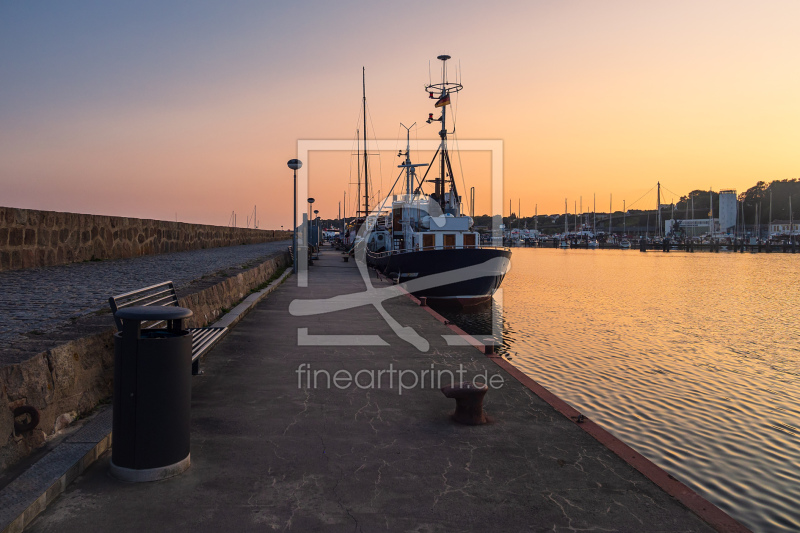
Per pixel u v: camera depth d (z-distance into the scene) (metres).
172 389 4.11
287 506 3.75
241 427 5.32
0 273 13.01
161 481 4.07
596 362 15.62
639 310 29.91
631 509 3.82
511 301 33.12
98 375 5.53
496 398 6.51
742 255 114.12
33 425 4.18
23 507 3.39
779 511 6.22
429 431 5.34
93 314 6.83
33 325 6.07
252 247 40.03
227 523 3.50
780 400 11.59
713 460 7.93
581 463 4.62
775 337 21.48
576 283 48.28
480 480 4.25
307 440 5.02
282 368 7.77
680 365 15.59
